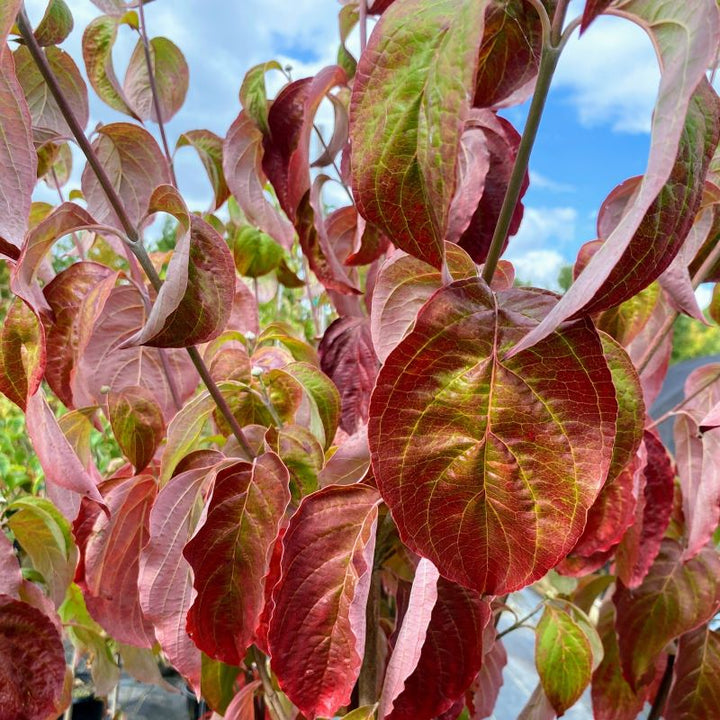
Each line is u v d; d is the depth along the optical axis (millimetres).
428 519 186
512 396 182
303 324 892
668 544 420
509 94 291
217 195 481
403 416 183
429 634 271
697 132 168
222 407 314
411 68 165
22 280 224
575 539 180
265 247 525
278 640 251
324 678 251
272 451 317
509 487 184
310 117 330
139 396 360
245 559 297
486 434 183
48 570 466
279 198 374
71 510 337
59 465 209
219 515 296
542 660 404
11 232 201
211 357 420
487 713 442
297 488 343
